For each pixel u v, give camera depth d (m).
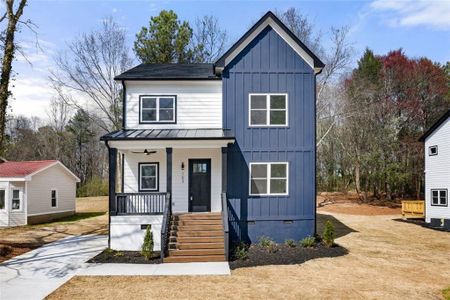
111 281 10.04
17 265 11.91
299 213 15.33
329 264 12.17
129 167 16.27
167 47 31.44
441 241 17.30
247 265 11.85
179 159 16.28
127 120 16.41
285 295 8.92
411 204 26.89
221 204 15.02
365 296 8.97
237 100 15.52
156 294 8.92
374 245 15.98
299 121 15.59
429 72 39.75
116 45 42.03
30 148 53.03
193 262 12.27
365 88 36.72
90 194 44.34
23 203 22.88
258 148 15.42
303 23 33.06
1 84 13.24
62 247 14.99
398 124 35.25
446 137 22.86
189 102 16.53
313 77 15.72
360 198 36.03
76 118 50.62
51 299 8.57
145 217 14.24
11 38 13.38
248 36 15.49
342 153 40.56
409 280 10.48
